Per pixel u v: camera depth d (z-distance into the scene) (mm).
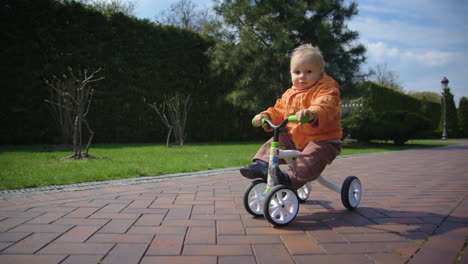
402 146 12672
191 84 13305
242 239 2299
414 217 2865
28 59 9938
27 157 6488
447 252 2064
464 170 5887
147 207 3115
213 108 14008
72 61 10586
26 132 9922
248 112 14984
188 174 5012
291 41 11430
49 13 10289
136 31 11992
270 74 12641
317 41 11938
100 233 2387
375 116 13352
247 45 11680
